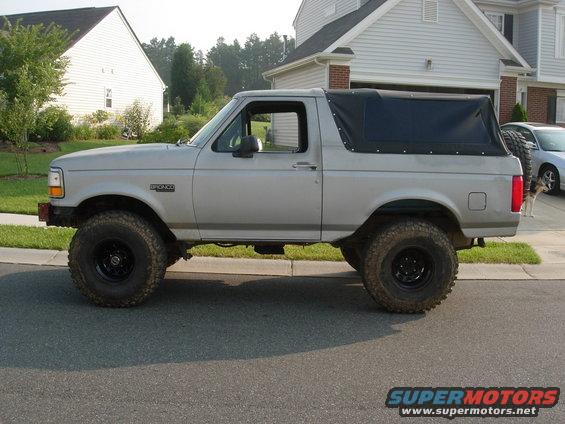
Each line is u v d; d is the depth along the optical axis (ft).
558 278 26.68
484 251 29.53
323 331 18.90
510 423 12.94
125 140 94.94
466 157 20.62
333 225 20.54
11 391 13.94
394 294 20.59
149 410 13.10
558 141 52.47
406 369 15.84
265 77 83.10
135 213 21.22
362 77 64.95
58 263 26.84
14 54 65.67
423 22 66.03
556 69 82.17
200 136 21.04
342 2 78.69
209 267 26.71
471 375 15.52
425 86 67.77
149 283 20.54
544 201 47.52
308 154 20.33
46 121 57.88
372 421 12.84
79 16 106.11
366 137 20.47
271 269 26.68
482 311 21.43
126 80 112.37
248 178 20.22
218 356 16.51
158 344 17.34
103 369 15.38
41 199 39.32
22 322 19.02
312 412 13.19
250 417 12.86
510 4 82.33
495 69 69.31
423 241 20.47
